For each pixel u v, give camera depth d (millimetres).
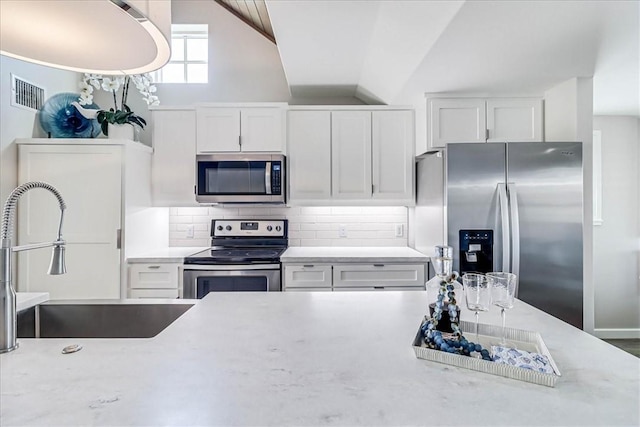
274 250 3123
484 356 871
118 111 2824
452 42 1873
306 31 2162
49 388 767
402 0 1725
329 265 2742
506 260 2266
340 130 3041
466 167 2332
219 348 990
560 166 2312
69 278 2621
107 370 851
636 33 1776
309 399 725
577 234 2318
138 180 2832
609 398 726
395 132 3039
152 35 865
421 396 736
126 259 2662
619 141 3613
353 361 903
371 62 2551
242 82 3467
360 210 3391
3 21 912
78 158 2621
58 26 935
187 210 3373
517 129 2766
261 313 1326
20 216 2582
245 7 3229
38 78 2795
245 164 2986
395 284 2744
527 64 2182
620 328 3633
